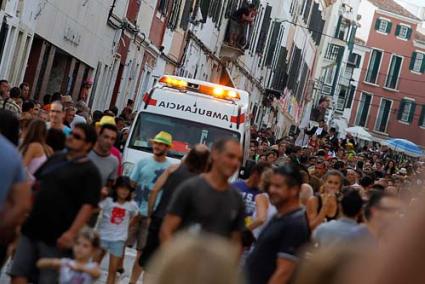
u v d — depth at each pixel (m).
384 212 15.84
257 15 97.69
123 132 38.59
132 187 22.53
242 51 90.81
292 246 15.66
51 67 54.47
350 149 87.69
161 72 76.31
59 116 25.11
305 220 15.85
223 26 88.94
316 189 29.19
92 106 62.88
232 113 36.25
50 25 51.88
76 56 57.34
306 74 144.25
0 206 11.66
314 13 135.00
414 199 4.30
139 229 25.23
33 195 17.08
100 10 59.53
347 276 4.63
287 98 130.75
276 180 15.76
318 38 145.50
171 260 5.30
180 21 76.12
